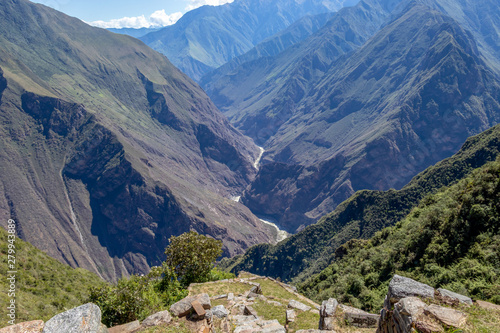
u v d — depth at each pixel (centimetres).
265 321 1641
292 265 12206
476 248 2605
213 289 2580
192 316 1239
